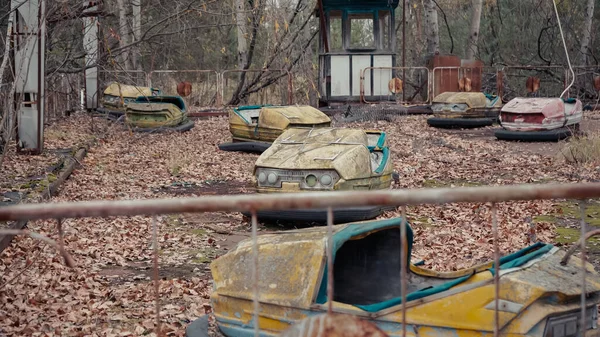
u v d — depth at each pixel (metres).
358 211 8.18
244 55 27.67
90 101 25.25
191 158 14.67
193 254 7.47
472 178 12.36
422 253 7.30
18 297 5.80
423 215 9.26
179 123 19.59
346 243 4.69
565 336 3.73
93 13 17.94
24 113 13.80
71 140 16.88
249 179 12.47
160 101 20.36
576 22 32.22
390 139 17.80
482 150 15.71
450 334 3.79
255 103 30.14
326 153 8.52
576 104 17.48
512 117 17.02
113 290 6.10
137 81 24.78
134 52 27.58
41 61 13.80
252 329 4.26
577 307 3.76
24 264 6.70
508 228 8.38
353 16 24.03
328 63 24.25
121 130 19.44
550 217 9.08
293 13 26.17
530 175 12.48
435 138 17.86
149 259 7.28
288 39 25.06
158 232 8.46
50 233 8.08
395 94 24.28
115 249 7.58
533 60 32.41
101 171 13.11
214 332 4.67
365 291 4.66
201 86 34.53
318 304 4.05
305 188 8.27
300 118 14.93
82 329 5.12
